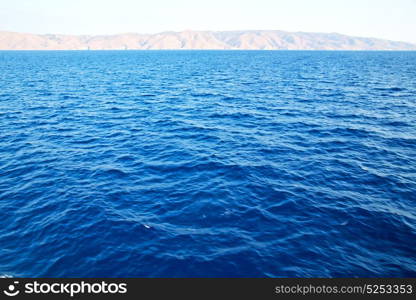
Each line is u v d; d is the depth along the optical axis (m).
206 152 14.78
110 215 9.33
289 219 9.22
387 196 10.65
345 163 13.48
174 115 22.27
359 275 7.05
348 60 99.31
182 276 7.01
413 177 12.13
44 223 8.98
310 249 7.88
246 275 7.03
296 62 87.44
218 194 10.70
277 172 12.54
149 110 23.92
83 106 25.27
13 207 9.88
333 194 10.75
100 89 34.44
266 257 7.56
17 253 7.74
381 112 22.73
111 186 11.30
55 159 13.94
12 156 14.25
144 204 10.05
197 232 8.56
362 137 17.09
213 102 26.91
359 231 8.65
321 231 8.63
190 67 68.69
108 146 15.74
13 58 113.50
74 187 11.23
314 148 15.40
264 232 8.58
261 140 16.62
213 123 20.08
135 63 83.88
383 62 87.00
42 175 12.26
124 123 20.19
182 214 9.47
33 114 22.28
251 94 30.83
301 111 23.23
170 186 11.33
